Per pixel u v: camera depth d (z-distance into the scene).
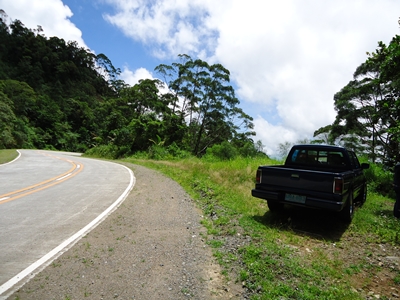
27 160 21.34
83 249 3.86
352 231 5.19
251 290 2.90
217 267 3.43
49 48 110.94
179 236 4.56
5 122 50.16
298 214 6.16
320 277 3.29
